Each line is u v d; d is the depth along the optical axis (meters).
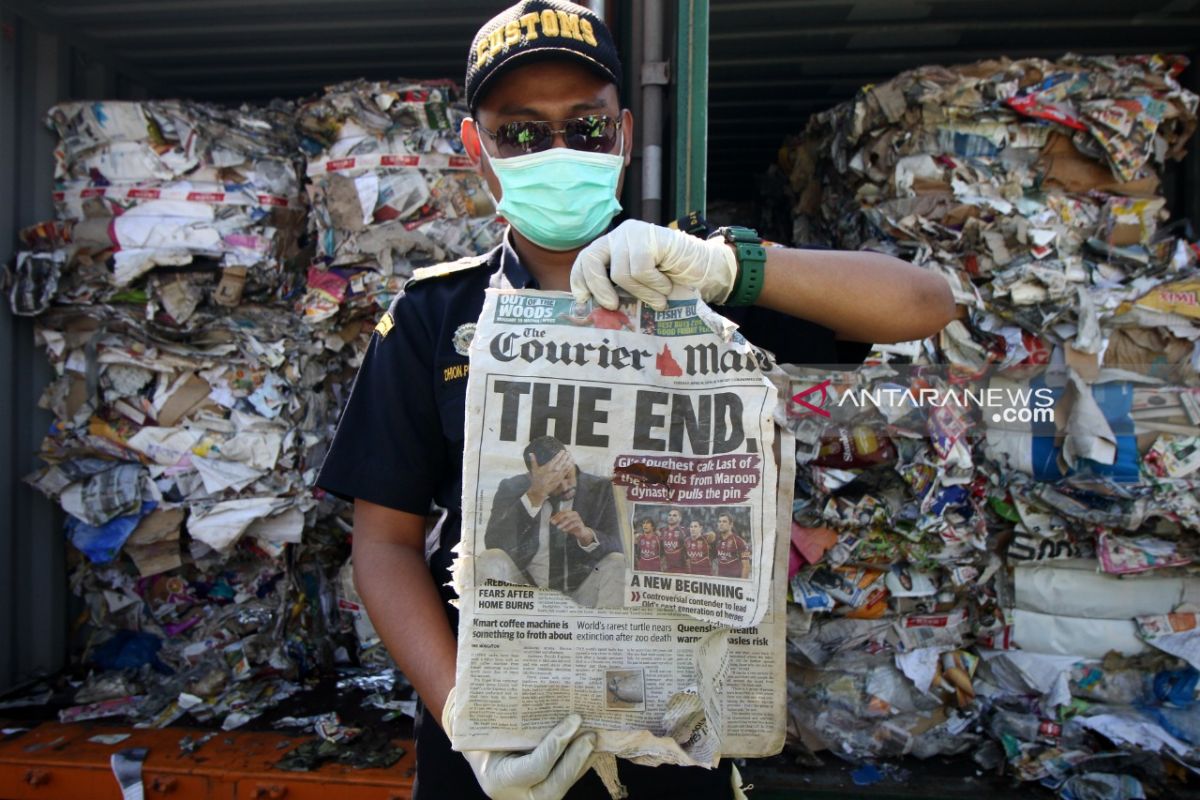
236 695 1.97
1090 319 1.78
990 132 1.91
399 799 1.59
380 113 2.03
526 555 0.70
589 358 0.72
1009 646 1.85
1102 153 1.89
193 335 2.07
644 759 0.69
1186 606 1.79
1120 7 2.16
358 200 2.03
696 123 1.42
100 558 2.00
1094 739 1.74
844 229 2.15
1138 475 1.73
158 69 2.56
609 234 0.74
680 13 1.44
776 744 0.73
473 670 0.69
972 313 1.84
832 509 1.81
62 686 2.06
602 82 0.88
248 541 2.11
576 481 0.70
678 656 0.71
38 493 2.14
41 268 2.01
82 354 2.08
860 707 1.83
